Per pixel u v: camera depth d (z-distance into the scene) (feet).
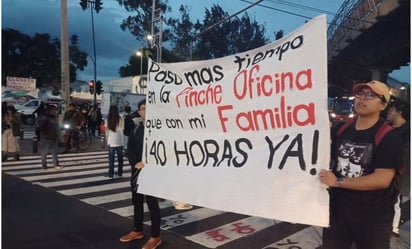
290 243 15.52
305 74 9.22
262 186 9.84
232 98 10.88
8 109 36.73
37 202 21.72
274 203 9.48
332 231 8.73
